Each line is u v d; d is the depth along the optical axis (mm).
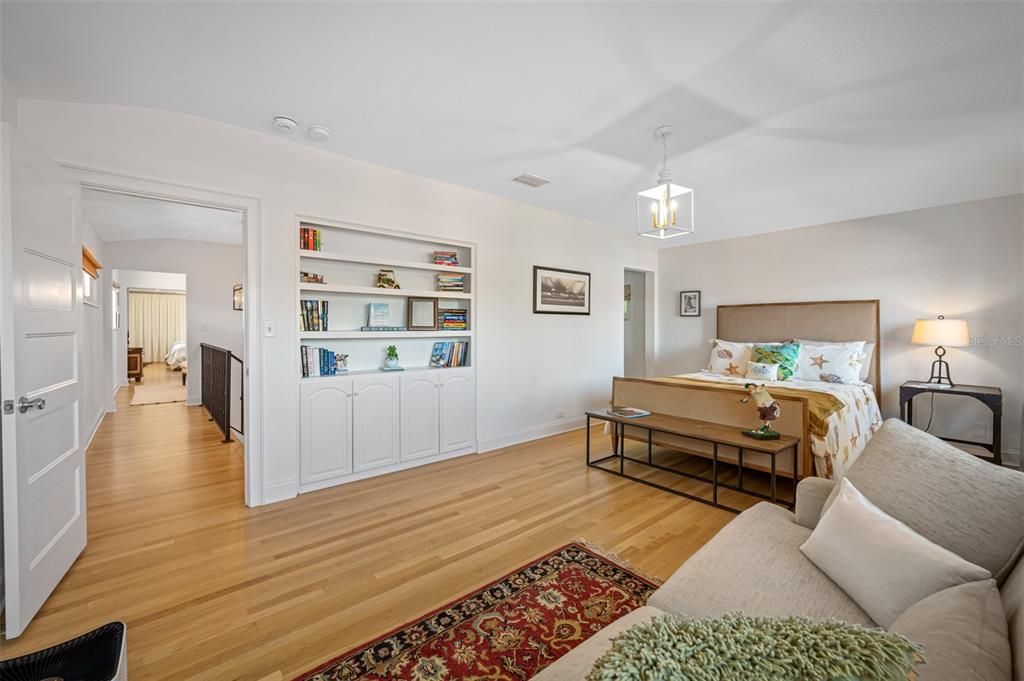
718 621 723
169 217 4867
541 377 4676
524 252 4473
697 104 2387
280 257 2969
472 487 3209
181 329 12180
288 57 2004
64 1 1606
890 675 590
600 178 3602
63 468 2029
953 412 4105
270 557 2238
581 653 1056
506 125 2672
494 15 1729
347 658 1562
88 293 4602
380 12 1709
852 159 3115
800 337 4938
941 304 4168
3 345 1627
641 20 1745
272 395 2941
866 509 1348
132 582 2016
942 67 2035
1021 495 1143
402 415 3584
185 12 1692
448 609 1832
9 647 1601
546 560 2205
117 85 2201
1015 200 3826
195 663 1534
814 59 1983
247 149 2809
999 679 631
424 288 4016
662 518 2695
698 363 5941
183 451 4043
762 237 5348
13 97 2113
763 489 3164
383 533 2500
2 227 1633
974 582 928
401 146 3008
